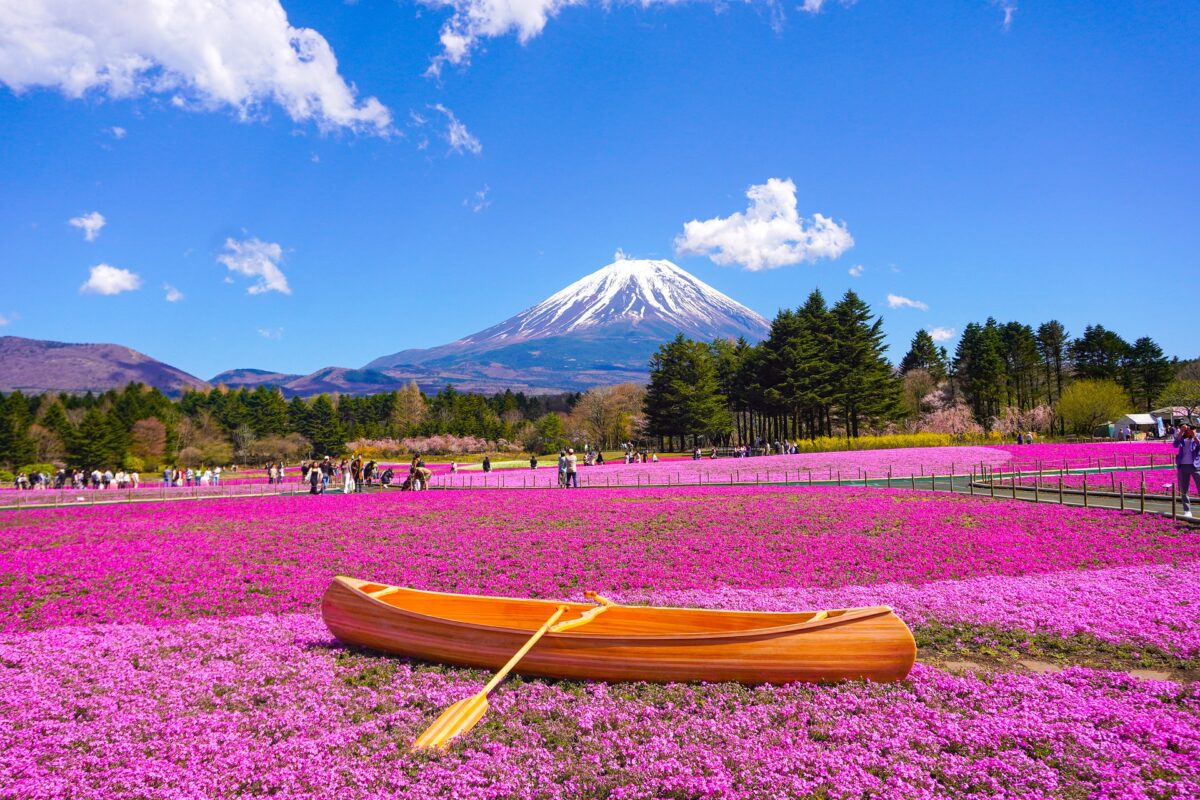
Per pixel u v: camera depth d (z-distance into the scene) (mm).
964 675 7074
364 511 24625
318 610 10625
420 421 128000
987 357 90562
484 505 25703
